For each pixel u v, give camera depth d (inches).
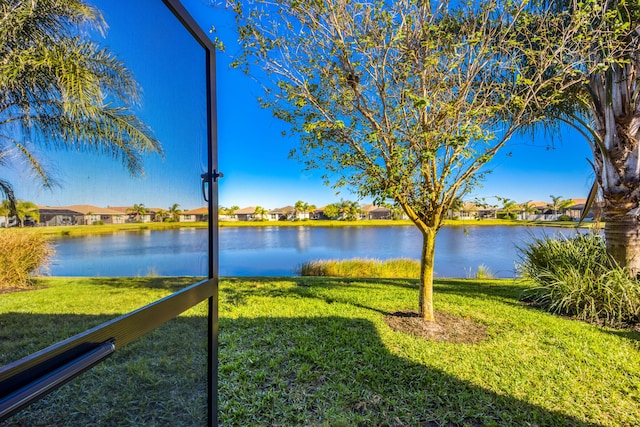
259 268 415.2
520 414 81.1
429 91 122.5
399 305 170.6
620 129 158.1
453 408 83.7
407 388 92.2
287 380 95.7
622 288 146.3
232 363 103.9
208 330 61.8
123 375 40.0
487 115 123.1
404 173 120.1
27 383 26.9
